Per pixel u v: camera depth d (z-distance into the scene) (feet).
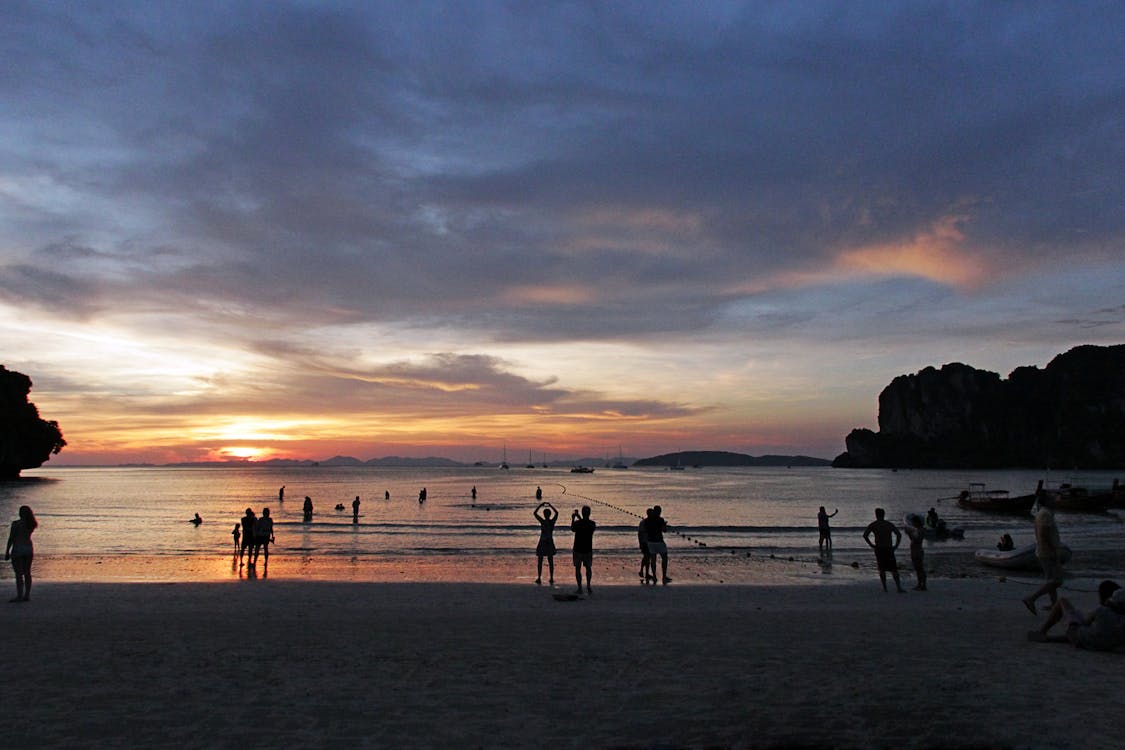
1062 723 19.75
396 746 18.11
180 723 19.88
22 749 17.80
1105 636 28.32
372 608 41.98
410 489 348.38
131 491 311.88
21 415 417.49
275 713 20.81
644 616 37.76
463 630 33.50
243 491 314.55
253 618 37.47
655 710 21.07
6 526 130.11
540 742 18.44
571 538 106.52
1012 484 402.52
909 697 22.27
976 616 37.68
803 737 18.85
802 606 43.29
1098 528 127.95
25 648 29.55
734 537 111.55
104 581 58.44
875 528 51.42
